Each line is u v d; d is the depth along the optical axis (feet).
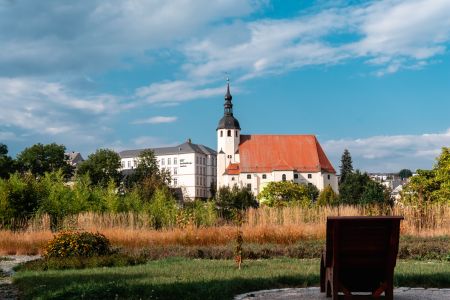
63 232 64.08
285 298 32.68
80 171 354.33
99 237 62.95
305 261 59.77
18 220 112.78
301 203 119.34
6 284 43.37
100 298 31.63
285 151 422.00
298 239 81.15
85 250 60.39
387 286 29.68
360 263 29.73
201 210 116.37
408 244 67.41
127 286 34.19
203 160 559.79
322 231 84.58
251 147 426.10
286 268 49.62
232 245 73.41
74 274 46.14
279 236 80.94
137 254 66.08
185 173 539.70
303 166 413.18
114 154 374.22
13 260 68.80
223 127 433.07
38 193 122.83
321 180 407.64
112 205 132.77
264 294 34.37
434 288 36.83
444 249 65.00
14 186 117.80
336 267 29.60
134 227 98.02
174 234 84.74
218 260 62.80
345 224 28.99
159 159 552.82
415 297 32.91
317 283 38.47
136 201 142.72
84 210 126.93
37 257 73.67
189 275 43.75
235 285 35.47
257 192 409.69
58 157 335.26
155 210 119.34
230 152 433.07
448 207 95.61
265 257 66.33
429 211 94.63
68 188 133.49
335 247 29.27
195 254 66.80
